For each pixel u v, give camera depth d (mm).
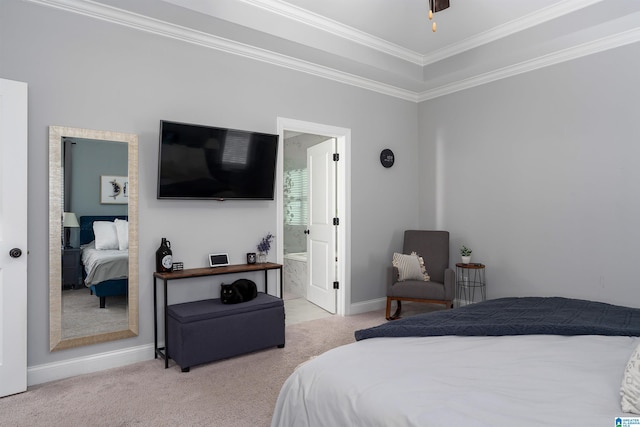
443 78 4465
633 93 3324
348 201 4461
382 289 4801
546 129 3891
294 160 6543
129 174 3062
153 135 3184
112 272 3000
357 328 3967
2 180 2494
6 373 2508
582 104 3637
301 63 3969
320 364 1572
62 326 2797
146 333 3160
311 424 1424
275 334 3354
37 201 2723
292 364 3043
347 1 3250
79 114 2871
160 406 2389
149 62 3160
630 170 3350
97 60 2938
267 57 3748
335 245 4566
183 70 3322
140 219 3127
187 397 2504
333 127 4301
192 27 3238
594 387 1262
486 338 1780
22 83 2555
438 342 1729
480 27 3744
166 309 3023
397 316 4352
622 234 3396
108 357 2979
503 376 1359
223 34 3363
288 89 3951
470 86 4523
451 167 4766
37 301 2725
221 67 3523
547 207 3893
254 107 3723
